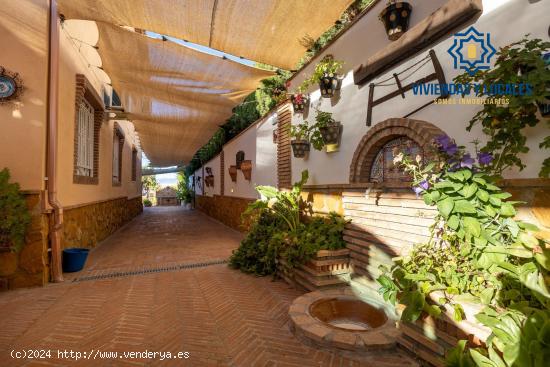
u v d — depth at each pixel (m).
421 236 2.79
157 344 2.62
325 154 4.61
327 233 4.05
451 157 2.30
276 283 4.35
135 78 6.03
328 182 4.54
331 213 4.22
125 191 11.98
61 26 4.96
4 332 2.82
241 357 2.42
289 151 5.76
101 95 7.86
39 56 4.40
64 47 5.16
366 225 3.58
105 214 8.44
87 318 3.14
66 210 5.31
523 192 2.08
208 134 10.41
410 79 3.05
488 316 1.74
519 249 1.88
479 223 2.08
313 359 2.39
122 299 3.70
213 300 3.67
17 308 3.41
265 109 7.69
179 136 11.00
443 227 2.38
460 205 2.09
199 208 18.58
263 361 2.37
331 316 3.15
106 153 8.45
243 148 9.05
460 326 1.94
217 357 2.42
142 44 4.65
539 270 1.78
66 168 5.27
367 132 3.61
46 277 4.36
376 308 3.05
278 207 5.24
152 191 33.19
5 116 4.25
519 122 1.96
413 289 2.25
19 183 4.25
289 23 3.83
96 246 7.32
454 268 2.17
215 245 7.42
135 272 4.96
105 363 2.33
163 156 16.91
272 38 4.17
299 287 4.07
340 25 5.20
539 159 2.00
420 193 2.44
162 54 4.89
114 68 5.66
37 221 4.28
